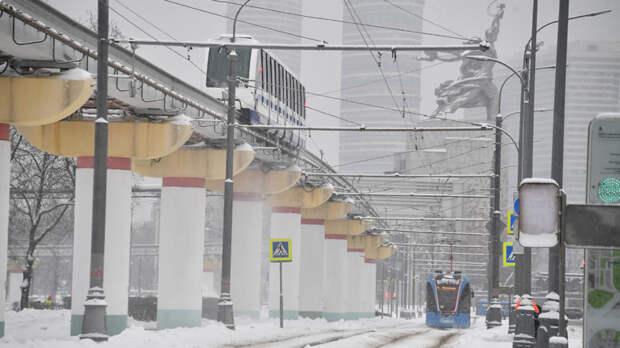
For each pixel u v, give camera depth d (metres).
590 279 14.55
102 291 37.91
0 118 43.03
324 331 65.06
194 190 69.12
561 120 30.56
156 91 53.84
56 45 42.41
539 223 13.75
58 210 113.88
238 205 88.81
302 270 117.88
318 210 118.19
